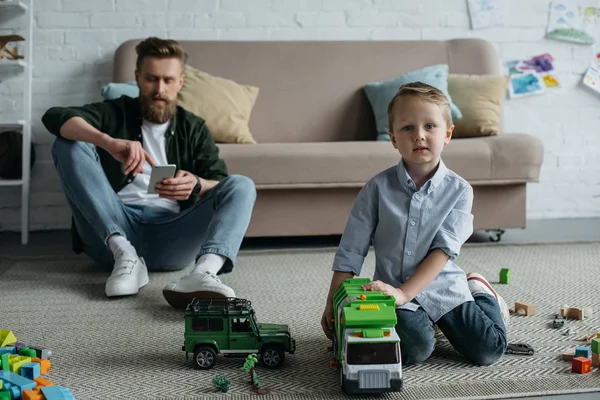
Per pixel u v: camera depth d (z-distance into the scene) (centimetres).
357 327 151
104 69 380
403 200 174
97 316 218
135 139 266
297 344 189
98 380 164
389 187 176
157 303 233
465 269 277
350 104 372
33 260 302
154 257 271
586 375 164
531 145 322
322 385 159
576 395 153
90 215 251
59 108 254
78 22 377
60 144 252
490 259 295
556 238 345
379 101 361
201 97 341
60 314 220
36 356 175
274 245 336
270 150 313
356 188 322
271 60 371
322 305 228
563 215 406
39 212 381
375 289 160
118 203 259
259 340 170
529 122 402
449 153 317
